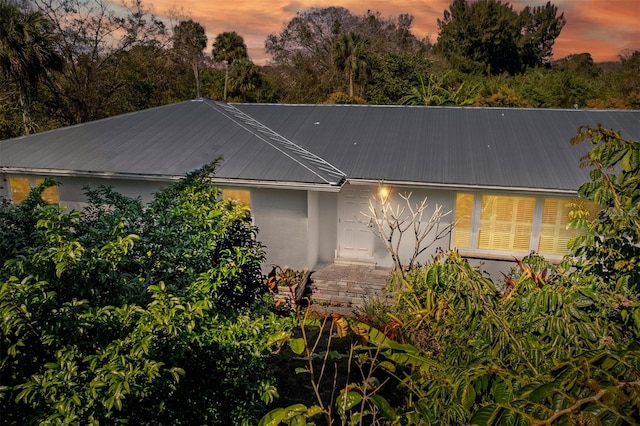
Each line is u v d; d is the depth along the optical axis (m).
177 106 15.88
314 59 52.06
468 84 42.62
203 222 5.66
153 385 3.74
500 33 59.06
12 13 21.77
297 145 13.17
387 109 15.52
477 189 10.78
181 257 5.45
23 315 3.27
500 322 3.39
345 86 41.81
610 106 33.41
